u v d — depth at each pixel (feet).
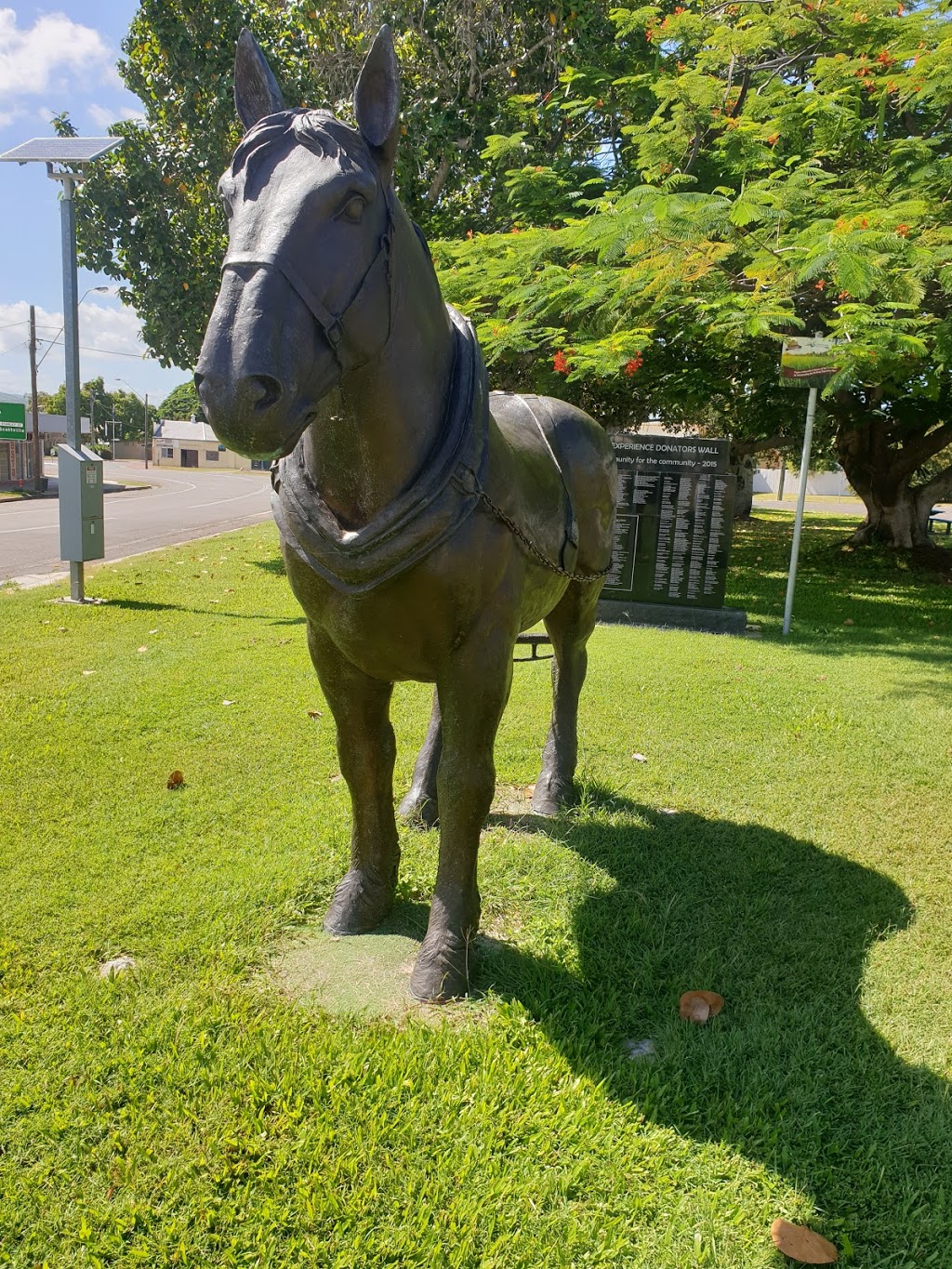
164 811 13.25
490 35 36.19
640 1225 6.65
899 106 30.86
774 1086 8.06
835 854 12.77
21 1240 6.34
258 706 18.43
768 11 31.14
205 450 262.88
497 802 14.15
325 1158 6.97
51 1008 8.67
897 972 10.00
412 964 9.70
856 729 18.06
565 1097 7.77
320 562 7.94
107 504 84.84
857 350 22.02
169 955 9.59
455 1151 7.11
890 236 20.22
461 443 7.93
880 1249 6.57
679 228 19.44
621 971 9.78
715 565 28.19
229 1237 6.39
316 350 6.08
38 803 13.43
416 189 37.17
